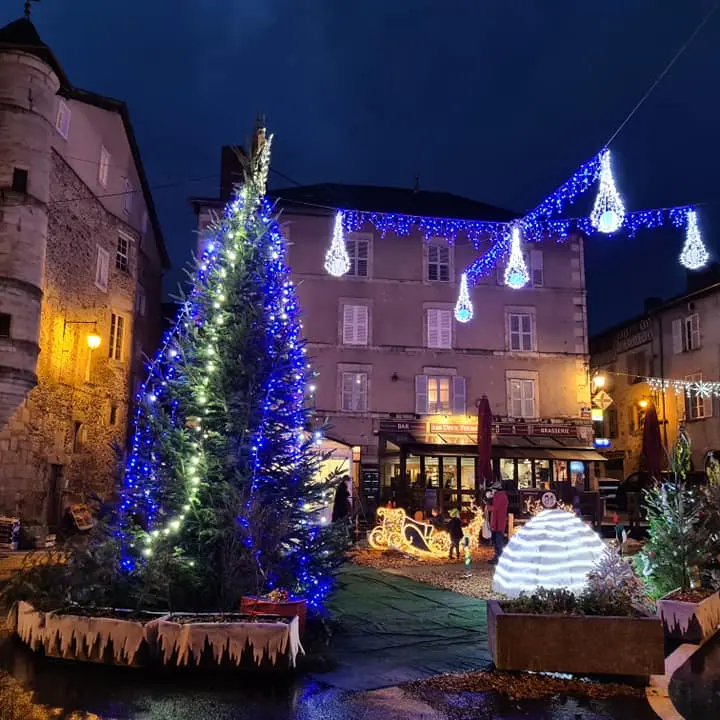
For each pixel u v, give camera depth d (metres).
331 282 29.52
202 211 28.50
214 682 6.26
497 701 5.98
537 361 30.38
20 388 19.38
